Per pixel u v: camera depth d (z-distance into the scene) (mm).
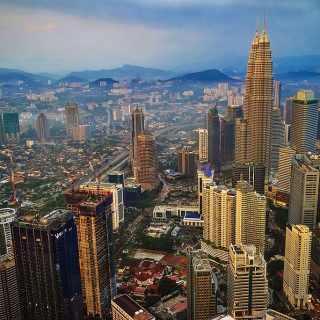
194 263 192750
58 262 182500
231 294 194375
